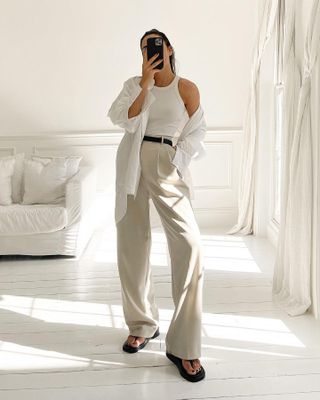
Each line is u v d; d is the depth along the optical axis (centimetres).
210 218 626
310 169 348
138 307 304
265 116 550
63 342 314
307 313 354
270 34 498
